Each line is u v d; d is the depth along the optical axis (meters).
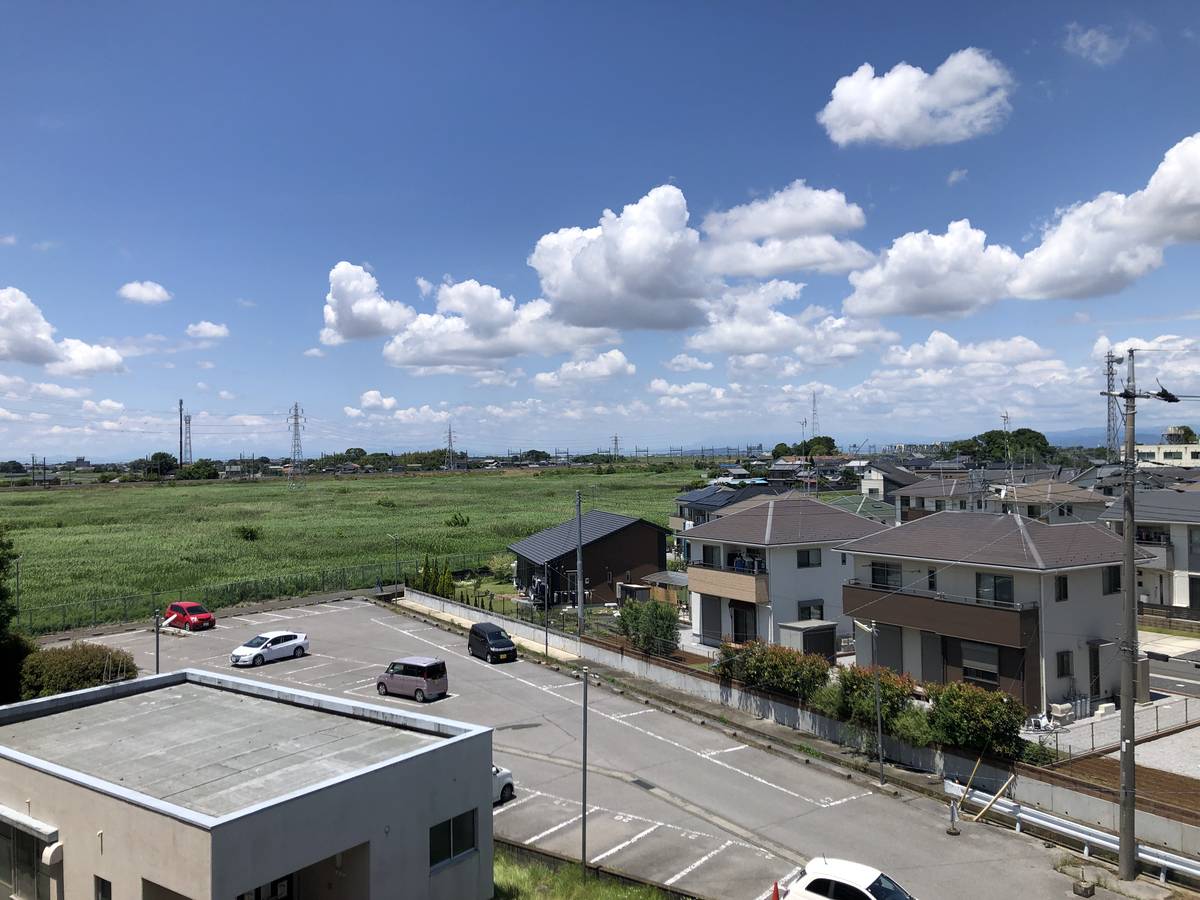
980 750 24.41
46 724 18.81
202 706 20.12
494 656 40.84
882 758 25.44
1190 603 45.03
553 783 25.75
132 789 14.84
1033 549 30.28
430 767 15.62
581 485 157.25
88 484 180.75
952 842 21.16
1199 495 47.72
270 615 53.12
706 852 20.94
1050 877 19.16
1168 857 18.62
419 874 15.34
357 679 37.78
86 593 58.00
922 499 68.62
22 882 15.37
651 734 30.31
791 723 30.47
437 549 77.69
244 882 12.41
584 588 54.41
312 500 134.62
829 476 128.12
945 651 32.03
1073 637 30.47
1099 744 26.48
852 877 16.11
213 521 104.06
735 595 40.59
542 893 18.28
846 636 41.75
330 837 13.68
